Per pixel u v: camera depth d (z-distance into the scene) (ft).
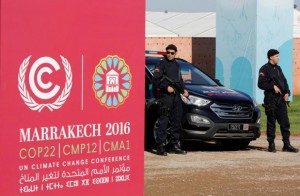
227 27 93.71
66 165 12.94
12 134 12.17
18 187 12.29
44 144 12.62
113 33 13.44
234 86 92.53
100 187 13.47
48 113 12.63
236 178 29.07
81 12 12.96
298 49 107.86
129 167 13.91
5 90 12.05
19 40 12.18
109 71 13.43
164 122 36.94
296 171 31.53
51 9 12.56
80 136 13.11
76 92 12.99
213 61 112.37
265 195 25.08
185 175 29.60
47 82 12.57
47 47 12.54
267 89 39.17
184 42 111.34
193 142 45.68
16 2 12.10
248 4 90.43
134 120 13.92
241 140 41.42
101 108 13.38
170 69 37.24
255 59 89.35
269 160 35.65
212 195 24.80
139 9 13.82
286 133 40.04
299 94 108.17
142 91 14.03
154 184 27.02
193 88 39.88
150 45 111.45
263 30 89.81
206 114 38.50
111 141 13.57
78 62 12.98
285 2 91.86
